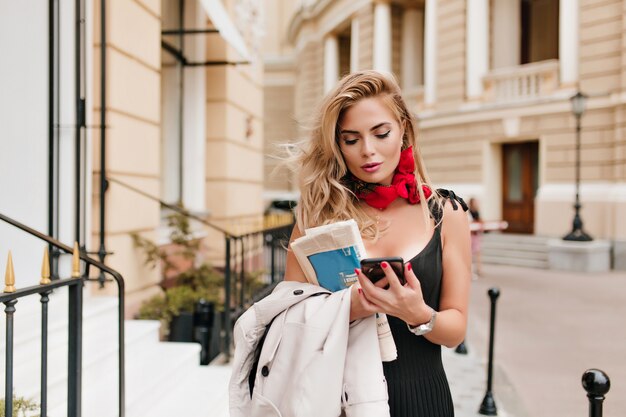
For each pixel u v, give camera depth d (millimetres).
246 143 8734
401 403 1442
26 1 3756
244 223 8422
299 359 1301
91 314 3615
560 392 4418
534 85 14328
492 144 15305
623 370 5012
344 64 24641
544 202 13625
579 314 7457
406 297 1256
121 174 4512
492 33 16297
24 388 2512
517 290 9391
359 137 1455
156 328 4102
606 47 12703
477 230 11102
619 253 12062
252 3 9172
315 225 1541
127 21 4609
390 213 1530
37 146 3779
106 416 2668
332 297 1354
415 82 19438
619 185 12383
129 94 4652
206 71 7645
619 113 12422
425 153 16875
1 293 1794
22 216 3732
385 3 19156
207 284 5344
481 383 4637
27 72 3768
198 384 3602
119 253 4438
